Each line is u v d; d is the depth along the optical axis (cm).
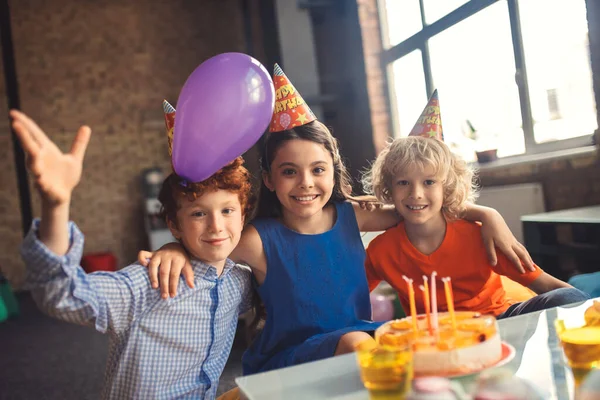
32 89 575
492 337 72
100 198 591
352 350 97
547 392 65
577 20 277
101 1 600
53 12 584
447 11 372
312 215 126
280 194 122
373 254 142
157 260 102
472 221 137
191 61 625
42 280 79
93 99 593
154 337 102
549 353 77
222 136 96
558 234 262
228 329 117
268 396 70
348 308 125
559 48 290
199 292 107
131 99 604
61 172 74
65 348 302
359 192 436
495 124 343
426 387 54
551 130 304
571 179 275
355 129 464
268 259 123
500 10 327
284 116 122
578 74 281
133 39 608
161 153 610
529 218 221
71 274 80
